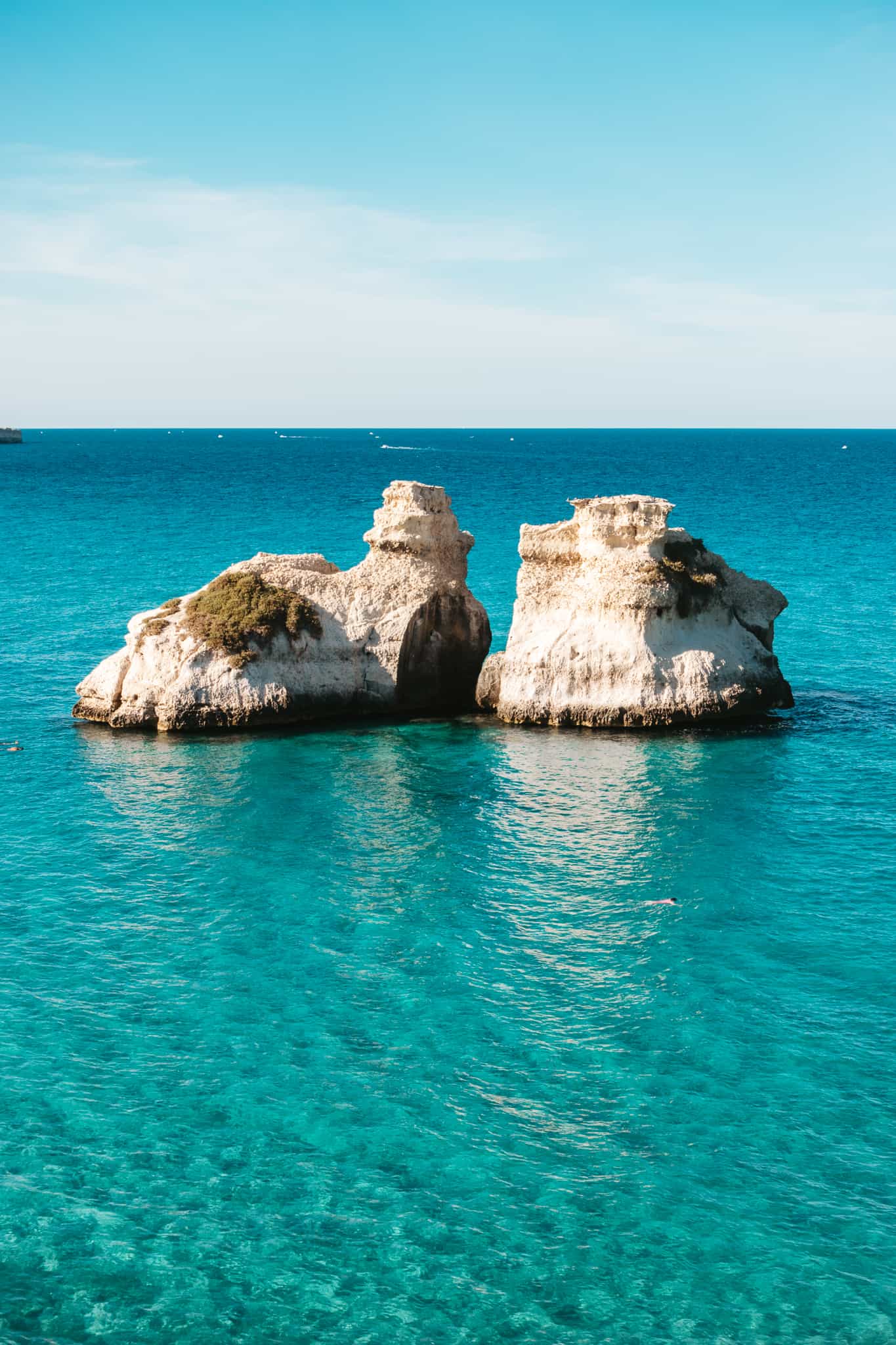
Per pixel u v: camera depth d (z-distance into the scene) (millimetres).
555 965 26797
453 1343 16734
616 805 36750
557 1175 19984
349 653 46625
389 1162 20297
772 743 42844
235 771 40062
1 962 26719
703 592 46156
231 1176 19969
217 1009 24891
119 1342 16703
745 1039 23812
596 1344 16734
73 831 34656
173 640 45500
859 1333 16891
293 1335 16875
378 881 31344
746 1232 18719
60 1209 19141
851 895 30266
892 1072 22719
